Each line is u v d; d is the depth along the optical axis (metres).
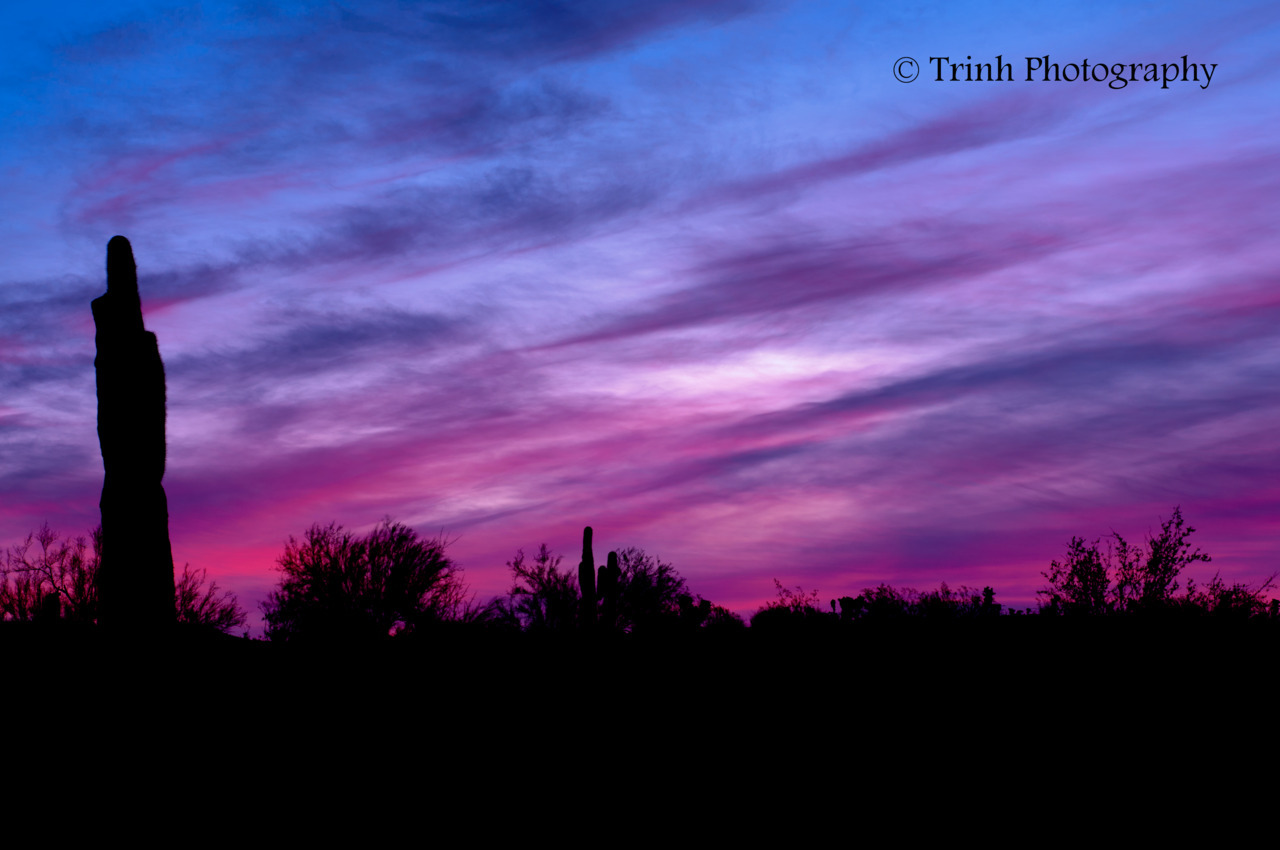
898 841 9.92
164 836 10.62
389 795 12.12
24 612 29.25
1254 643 16.78
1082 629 18.62
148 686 13.44
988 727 13.88
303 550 32.38
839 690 16.81
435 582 32.69
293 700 17.23
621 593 39.91
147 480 14.02
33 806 11.32
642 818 11.08
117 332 14.18
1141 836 9.80
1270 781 11.12
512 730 15.56
